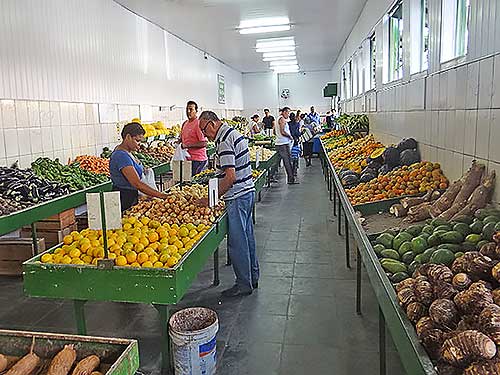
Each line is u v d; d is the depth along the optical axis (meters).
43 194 4.57
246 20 9.80
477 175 2.97
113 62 7.84
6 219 3.76
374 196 4.02
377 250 2.59
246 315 3.72
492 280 1.80
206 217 3.79
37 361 1.88
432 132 4.23
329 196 8.93
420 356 1.47
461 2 3.76
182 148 7.46
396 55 6.94
